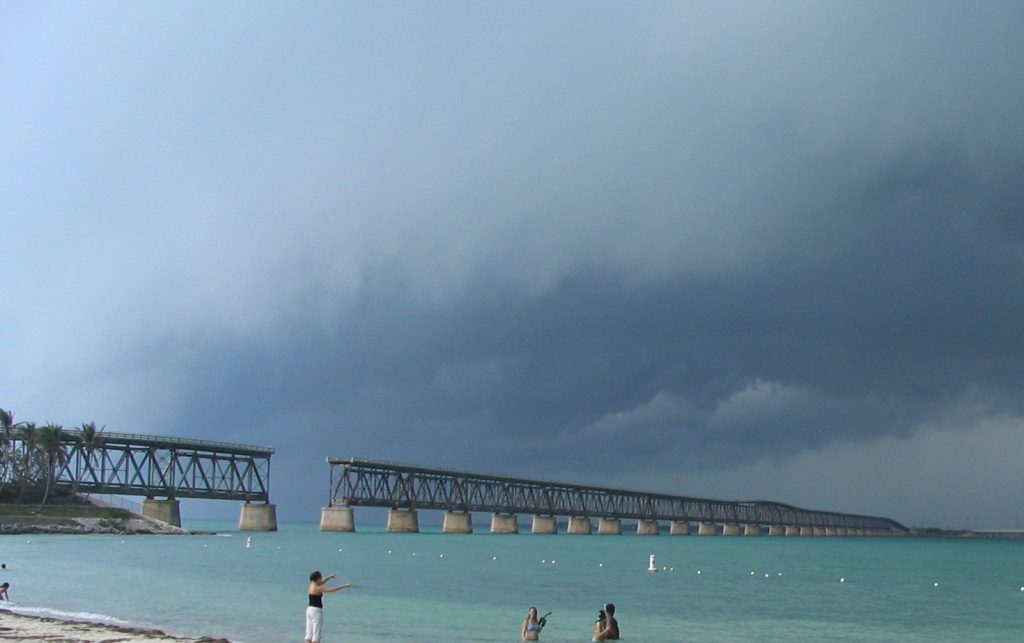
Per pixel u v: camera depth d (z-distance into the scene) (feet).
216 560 362.53
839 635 181.37
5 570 280.51
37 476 557.74
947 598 278.67
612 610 162.40
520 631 169.27
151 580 260.01
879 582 355.56
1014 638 182.19
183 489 629.92
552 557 479.41
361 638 157.79
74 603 199.00
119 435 585.63
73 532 519.19
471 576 321.73
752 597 262.67
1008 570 463.01
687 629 184.14
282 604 203.92
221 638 149.38
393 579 300.81
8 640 131.44
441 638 158.92
